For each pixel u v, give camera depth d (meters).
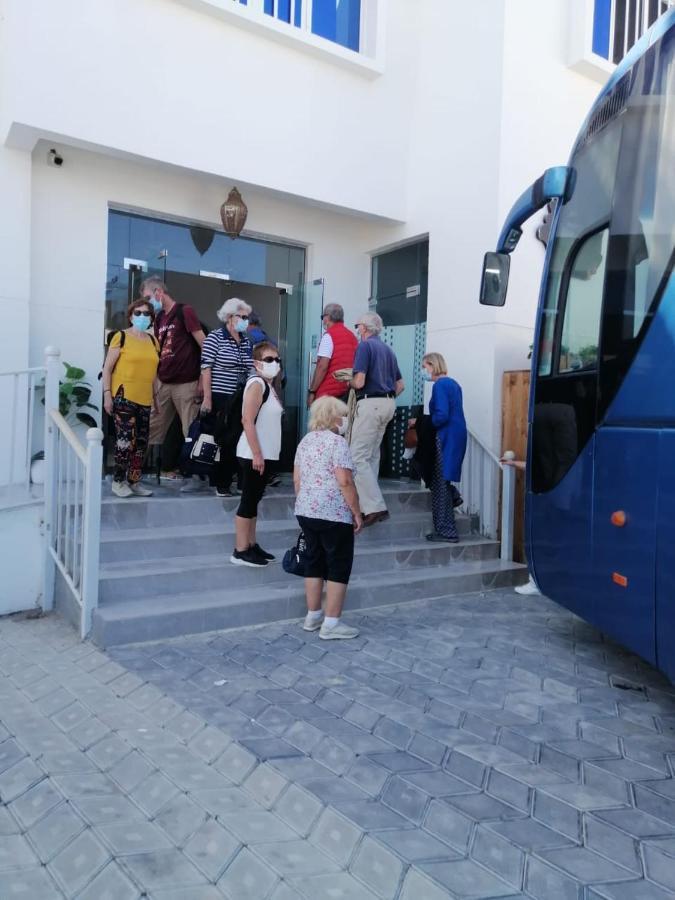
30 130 5.81
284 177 7.19
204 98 6.63
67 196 6.62
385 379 6.01
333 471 4.50
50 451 5.02
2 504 4.95
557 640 4.78
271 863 2.35
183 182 7.27
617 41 8.36
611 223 3.79
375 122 7.84
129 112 6.21
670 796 2.85
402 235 8.20
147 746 3.13
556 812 2.70
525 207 4.61
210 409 6.02
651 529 3.32
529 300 7.41
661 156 3.43
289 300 8.16
